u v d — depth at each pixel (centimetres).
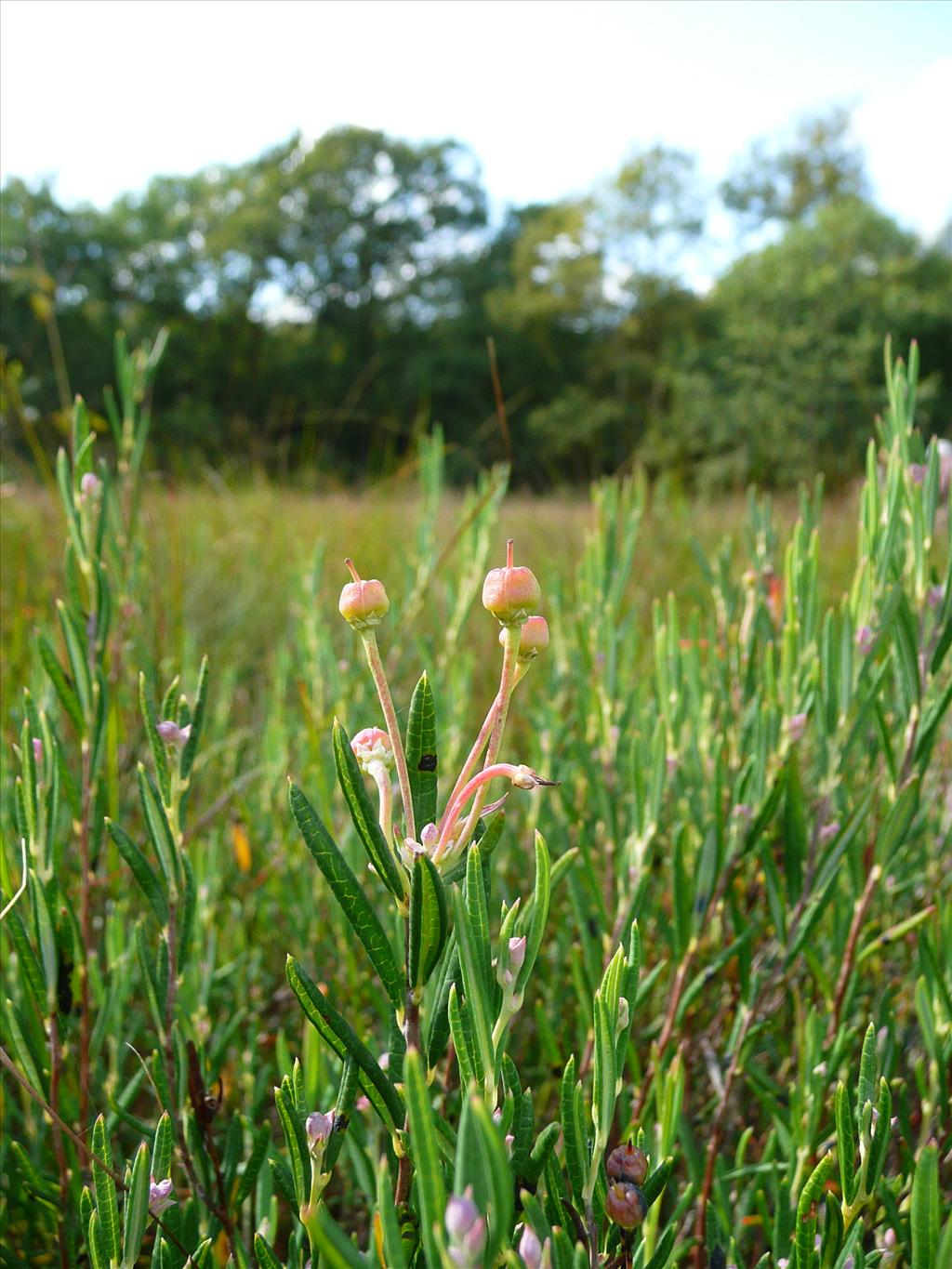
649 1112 21
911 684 21
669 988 26
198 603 60
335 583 69
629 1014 12
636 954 13
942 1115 20
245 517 93
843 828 22
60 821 24
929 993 19
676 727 23
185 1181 20
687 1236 21
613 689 27
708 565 31
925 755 21
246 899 34
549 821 30
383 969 12
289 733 40
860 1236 14
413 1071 9
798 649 22
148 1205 13
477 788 11
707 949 25
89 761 21
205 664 17
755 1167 20
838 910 25
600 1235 13
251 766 43
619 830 26
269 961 32
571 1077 12
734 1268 17
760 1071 22
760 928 24
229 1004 28
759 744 22
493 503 36
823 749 22
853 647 21
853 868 23
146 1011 26
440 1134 12
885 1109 13
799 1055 23
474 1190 9
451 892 12
